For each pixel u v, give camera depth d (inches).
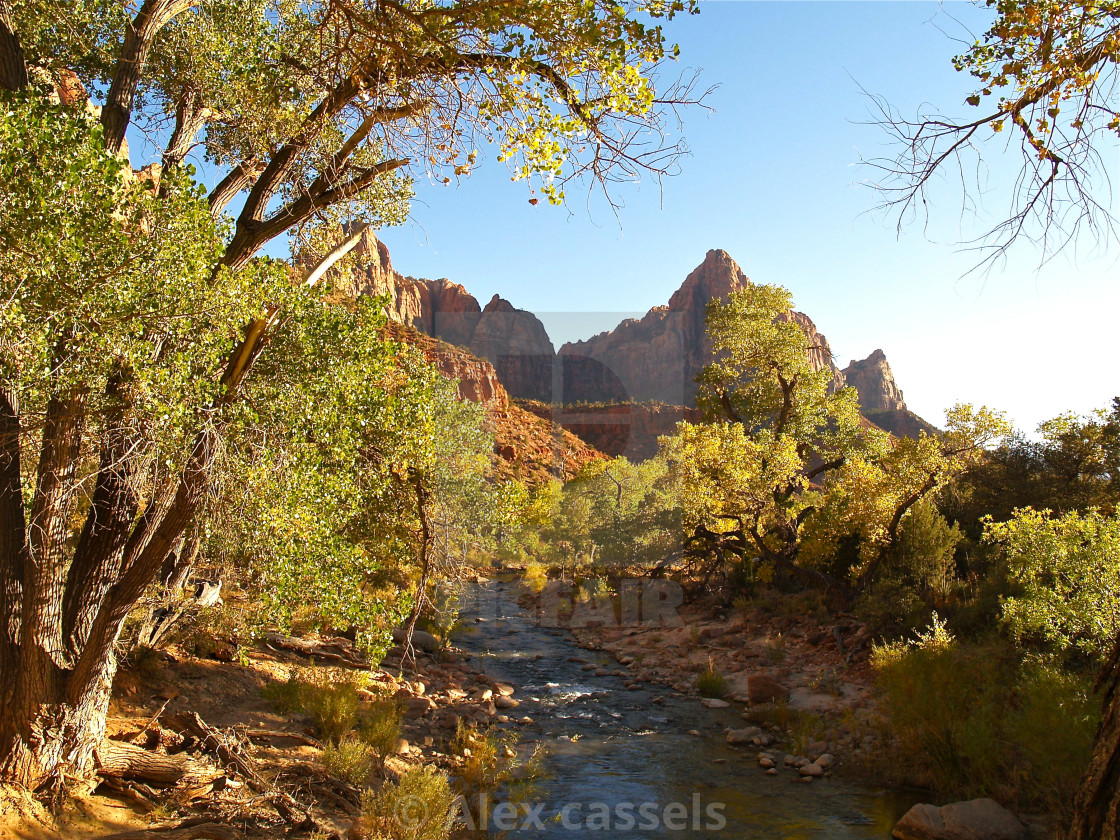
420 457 225.0
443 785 212.1
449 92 215.3
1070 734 245.9
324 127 253.1
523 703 383.6
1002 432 563.5
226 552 241.1
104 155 173.5
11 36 212.5
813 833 239.3
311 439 219.5
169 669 322.0
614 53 187.8
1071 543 334.6
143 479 209.9
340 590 231.5
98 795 203.6
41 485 189.0
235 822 201.5
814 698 420.5
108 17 285.7
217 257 189.2
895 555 585.3
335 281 317.1
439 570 236.1
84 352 162.9
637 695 424.2
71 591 212.5
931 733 295.6
